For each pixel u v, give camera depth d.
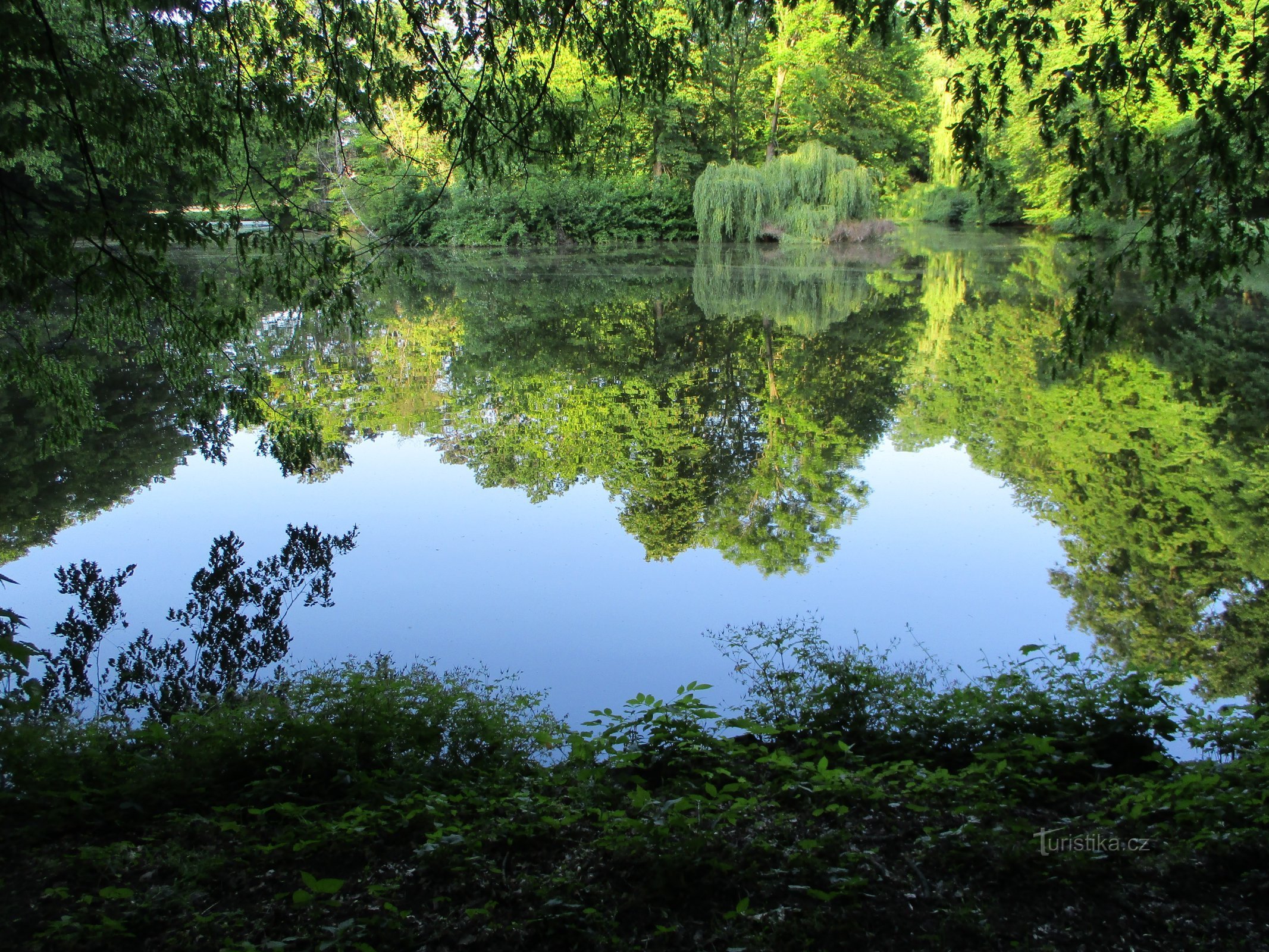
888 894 3.14
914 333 18.97
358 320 8.11
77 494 9.78
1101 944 2.90
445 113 6.64
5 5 5.75
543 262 34.38
